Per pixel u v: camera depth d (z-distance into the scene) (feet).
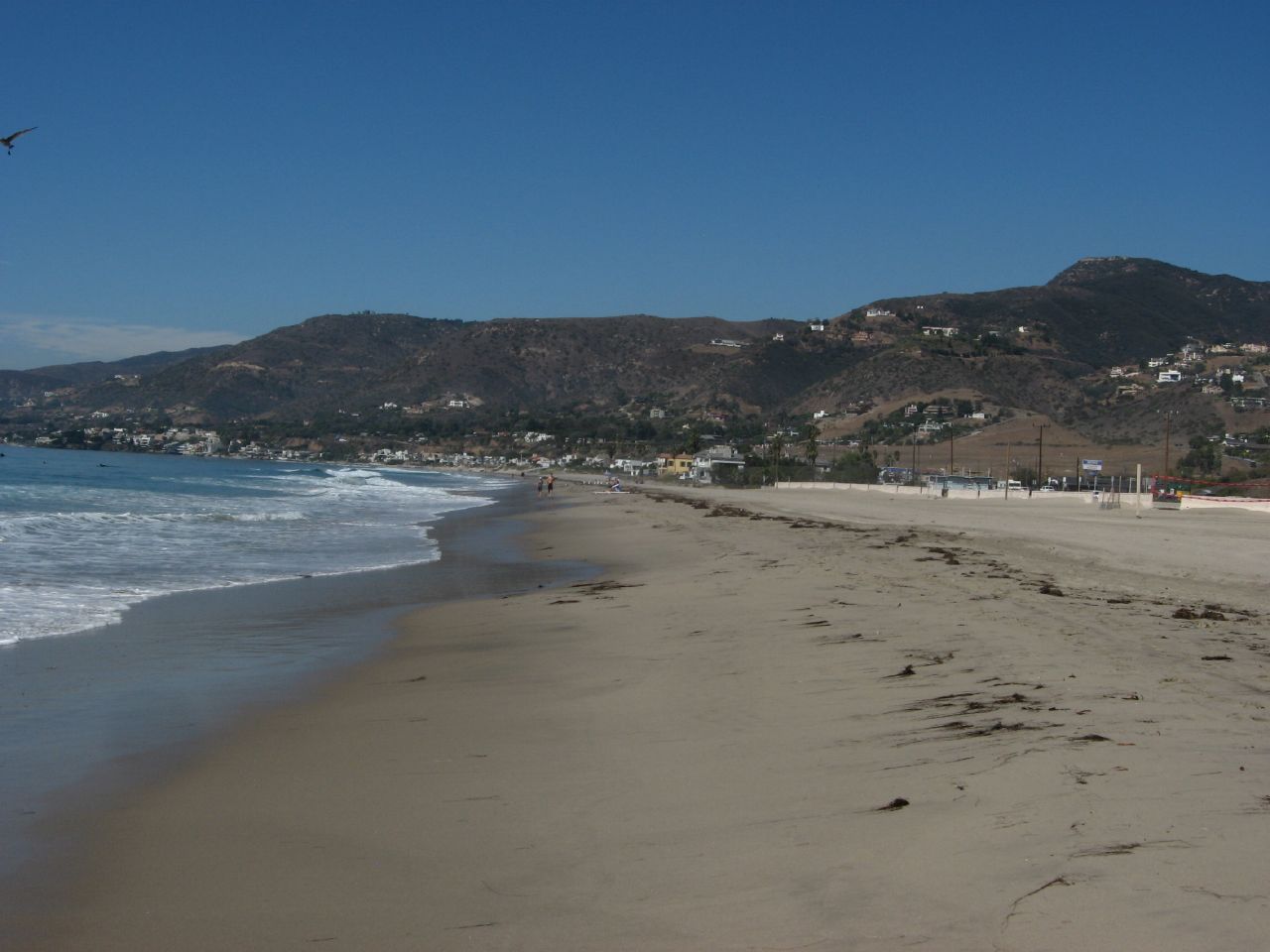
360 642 43.68
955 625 38.42
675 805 19.61
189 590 58.29
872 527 112.47
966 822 17.07
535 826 19.02
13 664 36.96
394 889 16.38
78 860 18.07
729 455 449.06
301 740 26.99
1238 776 18.56
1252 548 75.56
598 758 23.63
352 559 80.64
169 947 14.52
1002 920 13.58
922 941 13.26
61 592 54.95
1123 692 26.02
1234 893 13.83
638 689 31.35
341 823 19.80
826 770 21.08
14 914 15.75
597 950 13.83
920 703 26.37
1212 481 238.27
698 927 14.26
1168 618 39.40
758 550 81.92
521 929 14.62
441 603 56.49
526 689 32.78
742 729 25.26
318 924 15.12
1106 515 142.51
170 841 19.01
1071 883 14.44
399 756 24.98
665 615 47.42
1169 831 16.03
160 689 33.60
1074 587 50.78
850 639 36.91
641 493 284.20
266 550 84.17
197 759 25.11
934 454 449.89
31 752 25.75
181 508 131.95
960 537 91.20
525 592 61.87
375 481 306.35
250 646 42.24
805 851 16.61
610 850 17.48
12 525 89.51
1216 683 27.07
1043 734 22.16
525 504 206.39
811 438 449.48
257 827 19.71
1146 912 13.47
